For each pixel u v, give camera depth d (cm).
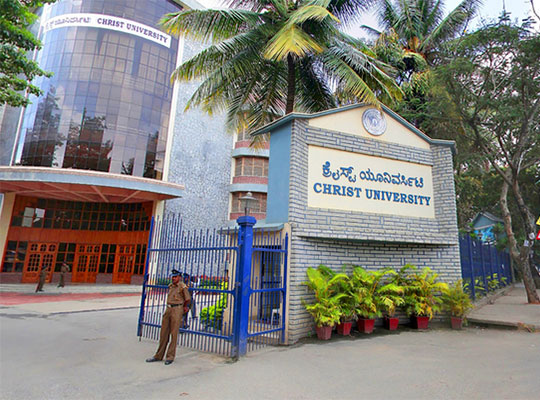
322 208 810
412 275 862
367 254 858
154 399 416
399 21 1759
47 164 2191
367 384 463
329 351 634
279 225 750
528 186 2283
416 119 1616
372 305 769
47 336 773
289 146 809
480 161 1498
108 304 1430
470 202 2220
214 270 2139
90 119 2253
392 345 675
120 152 2266
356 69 1117
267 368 537
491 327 835
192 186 2550
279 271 747
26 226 2473
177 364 561
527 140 1331
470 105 1314
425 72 1555
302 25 1072
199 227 2542
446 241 900
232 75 1127
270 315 771
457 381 469
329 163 843
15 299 1588
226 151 2816
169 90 2503
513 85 1181
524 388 437
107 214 2642
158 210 2380
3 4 969
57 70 2309
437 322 874
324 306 727
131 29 2408
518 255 1291
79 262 2562
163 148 2420
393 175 911
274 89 1298
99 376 500
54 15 2428
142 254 2458
